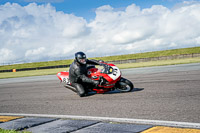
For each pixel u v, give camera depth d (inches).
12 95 329.7
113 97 234.1
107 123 138.6
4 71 2016.5
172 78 347.6
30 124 146.8
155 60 1569.9
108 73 257.3
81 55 257.4
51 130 131.0
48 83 470.9
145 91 250.8
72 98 254.5
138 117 148.9
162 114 151.6
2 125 150.2
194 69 475.2
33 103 243.1
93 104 207.6
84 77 258.8
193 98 192.7
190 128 117.4
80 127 133.0
